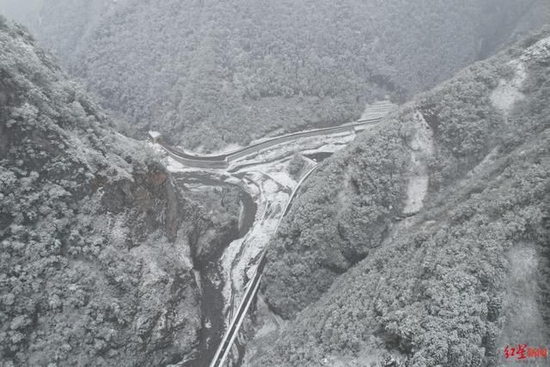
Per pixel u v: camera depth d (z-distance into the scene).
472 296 43.53
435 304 44.56
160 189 72.56
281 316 76.69
